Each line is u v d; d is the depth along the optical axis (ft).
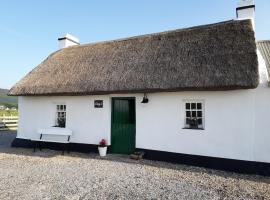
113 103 34.58
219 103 26.86
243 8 33.45
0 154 34.63
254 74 24.22
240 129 25.67
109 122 34.14
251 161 25.02
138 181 22.40
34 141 37.14
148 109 31.14
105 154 33.14
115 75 32.83
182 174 24.64
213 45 30.19
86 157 32.24
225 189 20.47
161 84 28.30
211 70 27.04
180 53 31.60
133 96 32.32
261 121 24.80
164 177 23.65
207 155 27.25
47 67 41.70
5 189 20.22
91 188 20.58
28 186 20.97
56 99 38.09
